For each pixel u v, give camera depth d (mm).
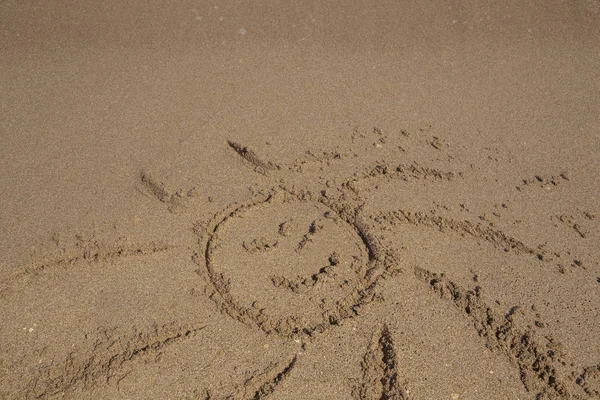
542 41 1281
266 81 1124
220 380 645
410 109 1078
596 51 1271
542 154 1002
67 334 679
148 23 1241
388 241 828
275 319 717
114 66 1140
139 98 1062
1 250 766
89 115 1017
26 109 1021
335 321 720
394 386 649
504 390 659
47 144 949
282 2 1314
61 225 809
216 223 843
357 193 902
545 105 1114
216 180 908
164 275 761
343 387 647
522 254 827
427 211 879
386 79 1150
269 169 935
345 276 780
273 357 673
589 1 1340
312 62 1184
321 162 953
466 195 913
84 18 1240
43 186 871
